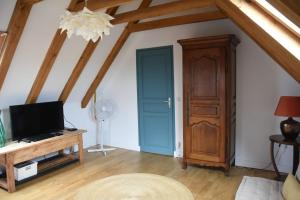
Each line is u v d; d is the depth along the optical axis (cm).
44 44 340
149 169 398
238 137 402
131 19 370
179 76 443
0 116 363
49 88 418
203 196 304
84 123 518
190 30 424
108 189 319
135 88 495
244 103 393
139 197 296
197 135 380
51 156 446
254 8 218
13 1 271
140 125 496
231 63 357
